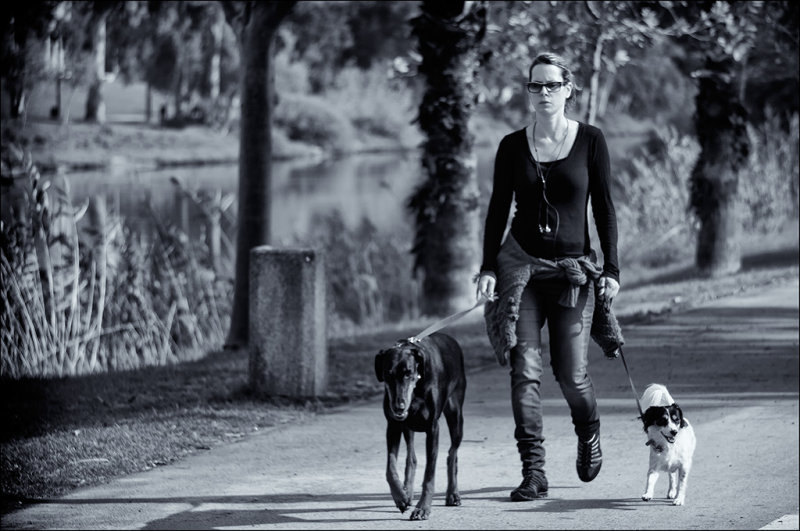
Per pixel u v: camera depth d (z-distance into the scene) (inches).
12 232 605.6
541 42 756.0
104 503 308.7
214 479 335.3
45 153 2191.2
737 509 305.4
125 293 690.8
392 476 280.7
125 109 3909.9
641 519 293.0
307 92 3639.3
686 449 309.0
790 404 441.7
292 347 449.7
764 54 867.4
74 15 1141.1
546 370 512.1
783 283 774.5
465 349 566.9
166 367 557.6
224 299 781.9
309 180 2223.2
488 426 409.7
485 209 933.8
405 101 3801.7
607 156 301.7
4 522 290.2
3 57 664.4
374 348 587.2
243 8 641.0
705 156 839.7
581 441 310.0
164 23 2615.7
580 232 300.4
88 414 434.9
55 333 609.6
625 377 491.8
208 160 2738.7
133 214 1395.2
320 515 295.0
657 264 1018.1
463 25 714.8
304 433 397.7
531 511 299.9
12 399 464.8
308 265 447.2
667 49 1168.2
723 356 534.6
